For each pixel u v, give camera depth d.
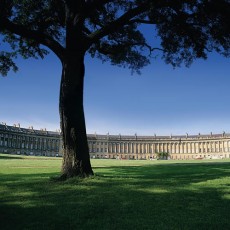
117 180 24.08
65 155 25.48
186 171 36.47
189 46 29.69
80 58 26.28
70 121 25.52
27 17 30.91
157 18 26.55
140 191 18.95
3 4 24.20
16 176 29.39
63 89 25.88
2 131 198.50
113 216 13.64
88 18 32.16
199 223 12.62
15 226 12.44
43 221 13.01
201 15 25.38
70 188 20.36
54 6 29.08
